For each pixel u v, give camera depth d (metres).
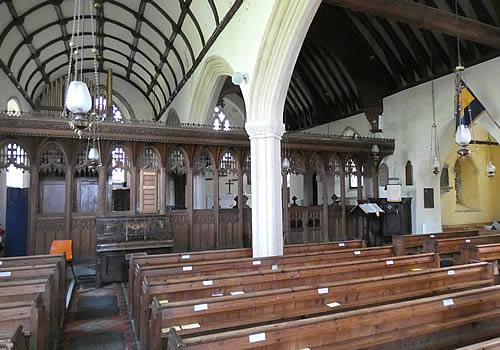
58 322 5.51
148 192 12.05
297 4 7.43
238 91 17.58
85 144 9.38
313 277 5.26
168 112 18.47
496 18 10.17
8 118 8.26
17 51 13.48
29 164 8.88
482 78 11.12
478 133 18.03
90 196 11.47
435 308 3.64
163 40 14.87
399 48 13.07
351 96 15.59
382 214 12.70
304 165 12.04
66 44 15.69
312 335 3.00
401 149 13.76
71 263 8.55
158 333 3.33
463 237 9.70
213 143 10.35
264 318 3.76
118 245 8.55
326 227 12.21
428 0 10.76
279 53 7.98
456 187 18.72
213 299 3.64
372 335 3.30
